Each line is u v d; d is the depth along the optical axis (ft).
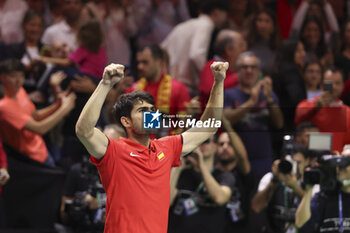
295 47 51.34
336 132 45.37
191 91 46.88
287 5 56.08
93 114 24.31
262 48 52.60
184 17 56.13
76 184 45.29
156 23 55.06
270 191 43.62
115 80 24.53
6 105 47.19
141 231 25.45
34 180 47.73
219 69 27.27
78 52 48.49
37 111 48.34
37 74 50.31
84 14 54.24
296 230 42.47
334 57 56.34
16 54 52.90
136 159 26.00
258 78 46.62
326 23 58.08
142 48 44.42
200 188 44.24
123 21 54.29
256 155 45.80
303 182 41.70
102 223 43.57
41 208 47.65
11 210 47.60
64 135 48.21
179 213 44.24
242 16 55.42
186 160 43.68
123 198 25.63
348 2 59.88
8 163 47.52
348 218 39.88
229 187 44.16
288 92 49.01
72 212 43.75
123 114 26.73
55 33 54.34
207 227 44.24
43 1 58.08
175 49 50.75
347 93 51.57
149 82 44.01
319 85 50.29
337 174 39.58
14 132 47.39
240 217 44.39
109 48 52.21
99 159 25.89
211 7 51.78
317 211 41.16
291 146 42.52
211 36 50.80
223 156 45.11
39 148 48.14
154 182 26.05
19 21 55.83
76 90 48.19
